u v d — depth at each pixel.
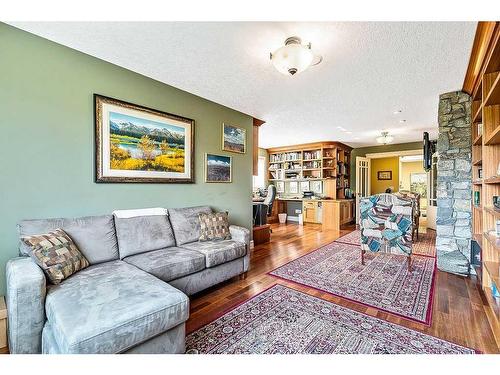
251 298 2.29
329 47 2.04
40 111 1.99
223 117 3.64
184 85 2.86
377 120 4.33
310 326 1.82
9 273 1.49
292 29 1.81
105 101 2.34
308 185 7.25
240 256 2.68
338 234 5.40
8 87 1.85
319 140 6.36
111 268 1.88
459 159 2.99
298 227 6.38
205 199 3.39
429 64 2.32
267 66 2.39
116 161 2.43
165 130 2.85
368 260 3.44
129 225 2.35
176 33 1.87
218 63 2.33
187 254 2.27
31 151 1.95
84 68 2.22
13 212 1.88
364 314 1.99
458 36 1.87
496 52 1.79
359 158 7.07
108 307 1.27
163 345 1.36
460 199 2.98
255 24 1.76
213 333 1.74
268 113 3.96
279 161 7.52
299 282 2.66
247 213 4.11
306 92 3.05
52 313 1.28
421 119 4.25
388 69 2.42
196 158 3.25
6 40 1.83
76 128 2.18
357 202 6.91
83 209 2.23
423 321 1.88
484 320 1.88
